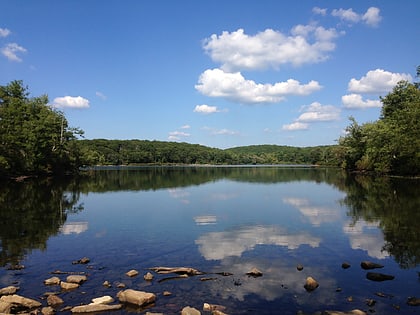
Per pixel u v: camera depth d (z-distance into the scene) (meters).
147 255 15.37
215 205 31.28
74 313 9.56
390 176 70.62
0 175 59.62
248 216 25.27
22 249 16.50
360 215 24.95
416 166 60.25
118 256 15.26
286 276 12.52
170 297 10.65
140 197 38.16
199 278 12.34
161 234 19.58
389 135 69.19
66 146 84.06
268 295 10.80
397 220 22.80
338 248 16.28
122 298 10.32
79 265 14.02
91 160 100.75
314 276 12.51
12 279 12.38
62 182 60.72
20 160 60.19
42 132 69.75
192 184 56.88
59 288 11.48
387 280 12.09
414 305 10.05
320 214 25.72
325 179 67.06
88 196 39.16
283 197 37.06
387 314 9.50
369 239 17.88
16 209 29.16
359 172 94.25
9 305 9.69
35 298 10.65
